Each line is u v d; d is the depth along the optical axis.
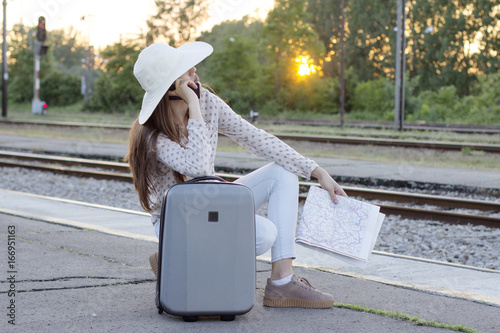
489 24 52.75
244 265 2.52
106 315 2.65
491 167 10.87
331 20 62.16
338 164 11.24
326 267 3.71
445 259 5.05
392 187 9.09
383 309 2.84
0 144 15.95
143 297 2.97
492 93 36.31
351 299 3.01
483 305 2.95
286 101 45.97
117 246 4.20
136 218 5.56
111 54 45.28
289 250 2.80
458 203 7.05
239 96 45.97
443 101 40.09
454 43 54.75
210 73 47.03
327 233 2.81
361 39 60.69
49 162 11.95
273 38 45.03
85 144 15.91
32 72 55.81
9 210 5.71
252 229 2.53
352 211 2.86
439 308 2.87
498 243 5.45
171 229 2.47
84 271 3.46
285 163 2.83
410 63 58.28
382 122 30.75
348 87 45.34
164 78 2.55
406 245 5.50
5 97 33.12
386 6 60.97
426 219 6.45
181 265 2.47
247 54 47.22
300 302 2.81
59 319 2.57
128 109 43.28
